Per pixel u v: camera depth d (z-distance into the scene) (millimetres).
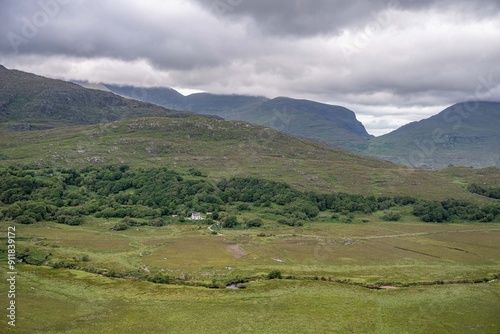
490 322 105062
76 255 148750
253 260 152625
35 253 147250
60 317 100250
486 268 152125
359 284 131500
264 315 105438
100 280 127000
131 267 139500
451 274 143375
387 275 140250
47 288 117750
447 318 107000
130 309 107125
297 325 100375
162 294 117750
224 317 103625
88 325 96938
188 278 131875
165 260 148875
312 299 117062
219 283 128125
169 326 98188
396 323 103188
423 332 98750
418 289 127188
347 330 98500
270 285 126688
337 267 147500
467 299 120000
